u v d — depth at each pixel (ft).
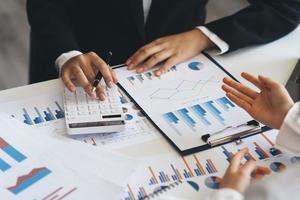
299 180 1.79
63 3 4.29
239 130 3.03
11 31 7.66
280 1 4.17
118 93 3.34
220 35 3.87
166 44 3.78
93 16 4.39
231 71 3.67
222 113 3.18
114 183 2.63
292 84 3.50
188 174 2.74
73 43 4.10
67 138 2.96
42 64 4.09
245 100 3.10
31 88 3.38
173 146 2.92
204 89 3.40
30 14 4.27
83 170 2.71
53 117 3.14
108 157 2.80
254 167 2.64
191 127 3.05
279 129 2.94
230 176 2.46
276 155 2.87
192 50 3.78
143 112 3.18
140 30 4.31
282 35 4.08
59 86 3.41
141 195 2.60
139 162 2.78
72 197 2.55
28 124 3.06
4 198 2.53
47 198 2.54
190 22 4.62
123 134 3.02
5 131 2.93
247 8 4.20
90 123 3.01
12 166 2.71
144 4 4.37
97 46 4.53
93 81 3.38
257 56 3.86
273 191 1.75
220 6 5.66
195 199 2.58
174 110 3.20
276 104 2.99
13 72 7.06
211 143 2.92
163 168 2.77
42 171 2.69
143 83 3.46
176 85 3.44
